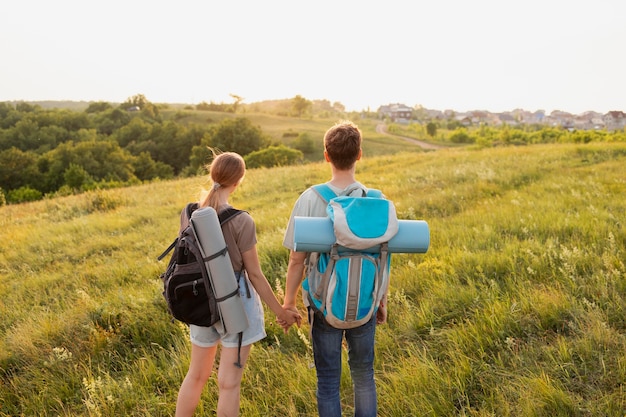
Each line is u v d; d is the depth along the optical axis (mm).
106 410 3602
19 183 78500
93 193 18469
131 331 4977
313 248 2533
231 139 104562
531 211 7906
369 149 116062
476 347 3789
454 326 4113
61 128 130625
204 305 2773
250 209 12688
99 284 7047
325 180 16750
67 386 4148
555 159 16516
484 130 136125
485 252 5770
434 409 3162
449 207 9430
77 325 5160
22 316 6004
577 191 9562
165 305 5367
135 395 3830
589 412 2926
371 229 2498
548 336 3855
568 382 3236
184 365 4043
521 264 5309
